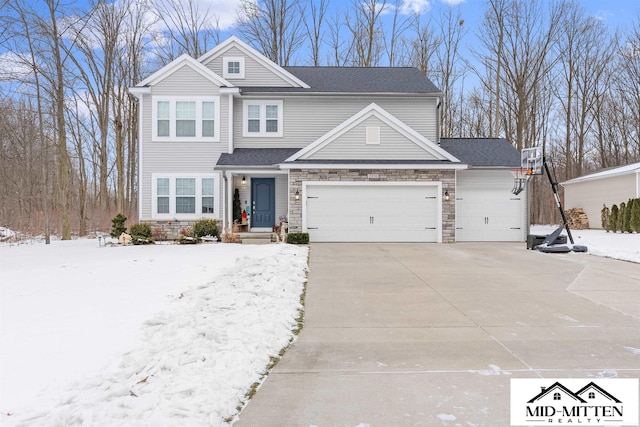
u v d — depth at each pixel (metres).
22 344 4.81
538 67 30.00
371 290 7.88
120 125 25.22
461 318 6.12
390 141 15.81
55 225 24.52
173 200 17.09
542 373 4.19
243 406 3.57
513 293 7.57
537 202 33.75
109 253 12.98
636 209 18.92
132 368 4.13
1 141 25.39
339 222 15.56
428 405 3.55
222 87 17.03
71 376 3.98
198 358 4.39
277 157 16.77
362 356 4.71
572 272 9.40
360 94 17.86
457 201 16.44
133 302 6.64
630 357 4.59
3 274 9.25
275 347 4.93
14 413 3.28
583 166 33.06
